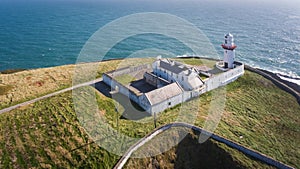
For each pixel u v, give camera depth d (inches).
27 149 1421.0
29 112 1726.1
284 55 3919.8
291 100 2224.4
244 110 1959.9
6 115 1691.7
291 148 1611.7
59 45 4613.7
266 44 4498.0
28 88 2082.9
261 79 2501.2
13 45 4633.4
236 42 4643.2
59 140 1485.0
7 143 1457.9
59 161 1364.4
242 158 1419.8
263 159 1423.5
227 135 1583.4
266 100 2170.3
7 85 2127.2
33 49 4397.1
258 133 1696.6
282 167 1381.6
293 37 4933.6
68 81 2231.8
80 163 1362.0
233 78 2409.0
